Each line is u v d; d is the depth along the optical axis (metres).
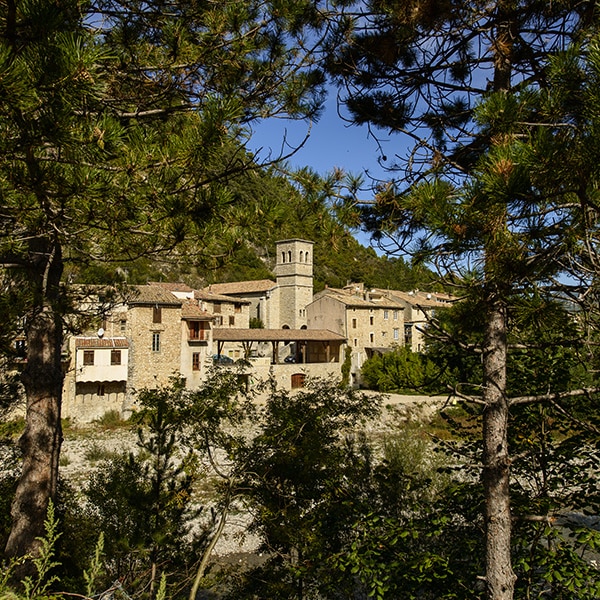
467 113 5.47
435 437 7.24
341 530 7.55
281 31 6.48
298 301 55.78
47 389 6.35
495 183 2.94
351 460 9.07
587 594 4.73
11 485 8.71
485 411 4.75
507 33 4.55
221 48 5.94
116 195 4.03
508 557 4.57
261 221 5.37
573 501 6.00
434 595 6.00
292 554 7.99
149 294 33.38
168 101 6.15
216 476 15.32
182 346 34.22
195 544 8.23
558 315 3.89
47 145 3.74
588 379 6.30
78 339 30.36
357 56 5.90
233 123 4.42
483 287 3.86
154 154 4.25
